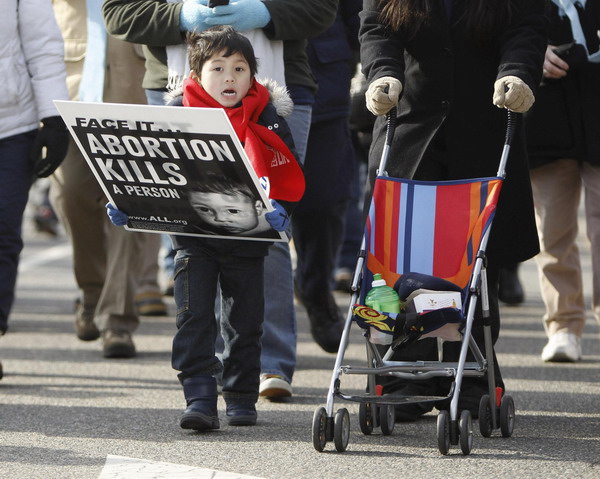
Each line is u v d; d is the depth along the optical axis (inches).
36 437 646.5
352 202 1312.7
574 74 832.3
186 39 681.0
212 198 620.4
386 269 628.7
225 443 633.0
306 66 772.6
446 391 697.0
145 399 757.9
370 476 561.0
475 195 631.2
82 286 1000.2
